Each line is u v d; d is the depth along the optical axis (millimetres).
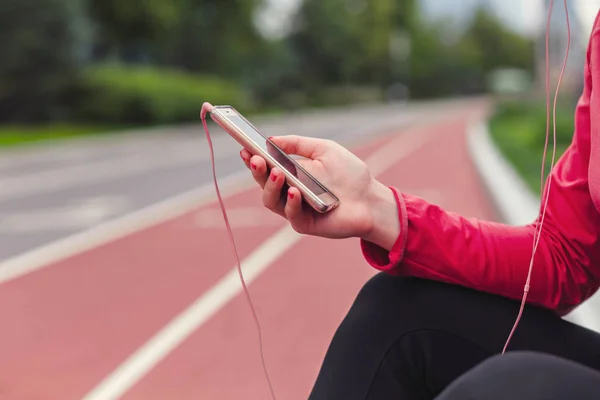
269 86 66438
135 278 5789
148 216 9383
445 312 1290
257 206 9812
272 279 5543
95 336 4324
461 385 907
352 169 1299
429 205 1313
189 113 36875
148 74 37750
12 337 4359
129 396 3402
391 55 94188
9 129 31000
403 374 1294
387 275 1354
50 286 5656
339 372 1303
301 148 1338
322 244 6785
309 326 4340
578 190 1269
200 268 6059
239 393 3379
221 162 17422
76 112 34594
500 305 1313
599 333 1378
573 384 887
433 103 91500
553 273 1298
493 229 1323
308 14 77812
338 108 70688
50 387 3551
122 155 20844
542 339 1295
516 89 92812
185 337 4223
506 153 15414
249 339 4133
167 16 40969
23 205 11227
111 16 40344
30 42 32562
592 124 1198
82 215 9828
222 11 49281
